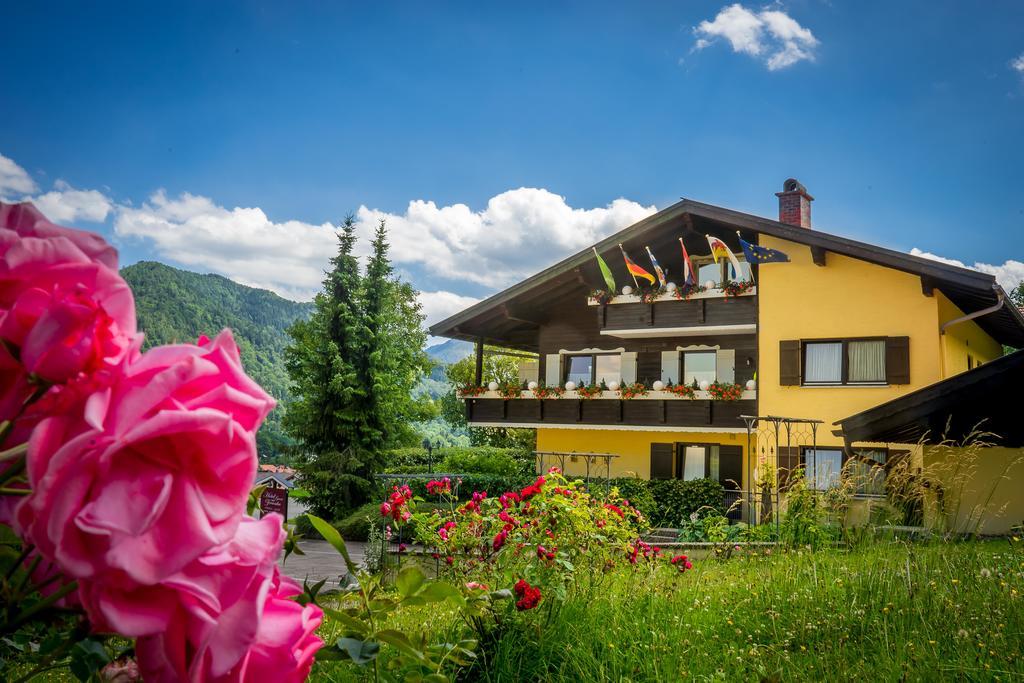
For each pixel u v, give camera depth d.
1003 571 5.71
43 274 0.63
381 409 27.86
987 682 3.77
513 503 5.89
